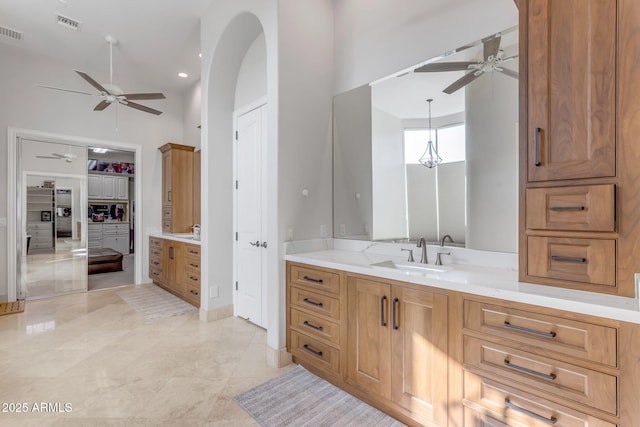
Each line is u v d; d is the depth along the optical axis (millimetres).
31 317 3574
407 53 2350
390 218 2441
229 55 3361
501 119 1881
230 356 2604
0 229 4051
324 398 2006
